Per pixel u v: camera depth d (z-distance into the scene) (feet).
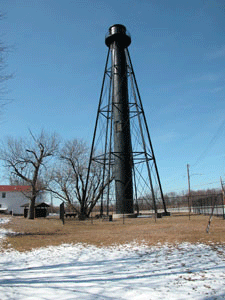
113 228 61.82
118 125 95.81
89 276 22.36
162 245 36.09
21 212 195.93
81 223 81.15
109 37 101.81
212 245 33.60
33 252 35.14
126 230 55.47
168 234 44.75
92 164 127.03
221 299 16.14
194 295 16.89
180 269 23.52
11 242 43.39
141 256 30.35
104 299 16.55
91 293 17.72
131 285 19.31
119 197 92.07
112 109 99.45
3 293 17.80
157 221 73.51
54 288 18.94
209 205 98.78
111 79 102.27
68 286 19.40
